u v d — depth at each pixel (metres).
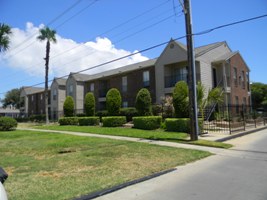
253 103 50.09
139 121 22.44
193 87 15.70
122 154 11.77
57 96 50.84
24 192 6.71
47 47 36.38
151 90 32.94
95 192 6.68
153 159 10.73
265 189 6.73
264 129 23.89
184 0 15.94
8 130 26.20
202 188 6.97
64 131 24.12
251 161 10.30
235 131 20.22
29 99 63.00
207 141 15.06
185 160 10.58
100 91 42.00
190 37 15.80
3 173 5.00
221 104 27.89
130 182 7.55
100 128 23.95
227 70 30.83
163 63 30.47
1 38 23.98
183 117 21.42
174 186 7.25
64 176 8.27
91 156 11.38
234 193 6.46
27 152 13.02
